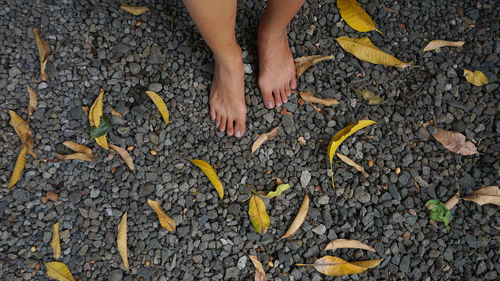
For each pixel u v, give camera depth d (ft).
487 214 5.23
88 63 5.49
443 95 5.57
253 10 5.71
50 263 4.96
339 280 5.05
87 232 5.09
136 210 5.16
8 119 5.31
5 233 5.04
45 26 5.55
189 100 5.45
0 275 4.95
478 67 5.66
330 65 5.62
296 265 5.07
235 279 5.04
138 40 5.59
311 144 5.40
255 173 5.30
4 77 5.39
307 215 5.21
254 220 5.10
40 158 5.24
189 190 5.23
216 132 5.39
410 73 5.63
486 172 5.34
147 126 5.37
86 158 5.23
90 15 5.62
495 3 5.83
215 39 4.61
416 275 5.10
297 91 5.53
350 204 5.24
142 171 5.25
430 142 5.44
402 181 5.32
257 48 5.55
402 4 5.83
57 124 5.32
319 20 5.74
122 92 5.44
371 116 5.49
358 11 5.68
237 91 5.17
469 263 5.13
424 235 5.20
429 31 5.76
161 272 5.03
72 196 5.15
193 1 4.19
